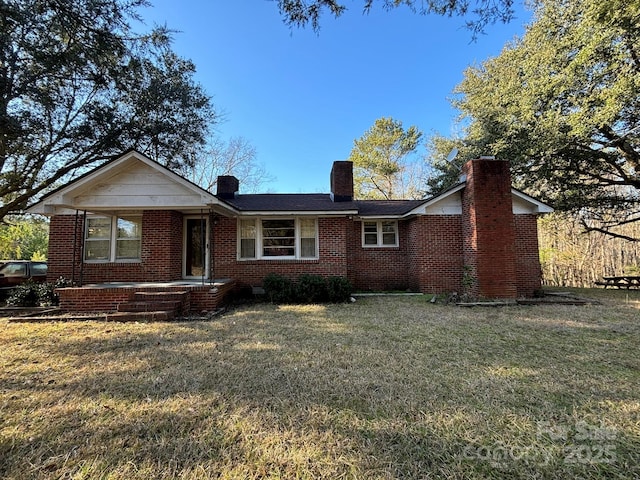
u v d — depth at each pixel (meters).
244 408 3.30
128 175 9.17
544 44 13.50
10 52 8.05
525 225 11.88
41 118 10.32
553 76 12.98
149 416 3.16
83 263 10.56
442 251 12.11
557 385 3.86
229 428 2.94
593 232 21.11
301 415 3.16
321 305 9.87
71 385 3.93
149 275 10.58
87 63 8.99
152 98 12.57
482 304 9.51
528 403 3.41
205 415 3.18
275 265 11.72
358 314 8.37
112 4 7.23
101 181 9.10
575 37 11.95
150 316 7.77
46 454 2.59
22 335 6.36
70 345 5.66
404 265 13.34
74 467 2.43
